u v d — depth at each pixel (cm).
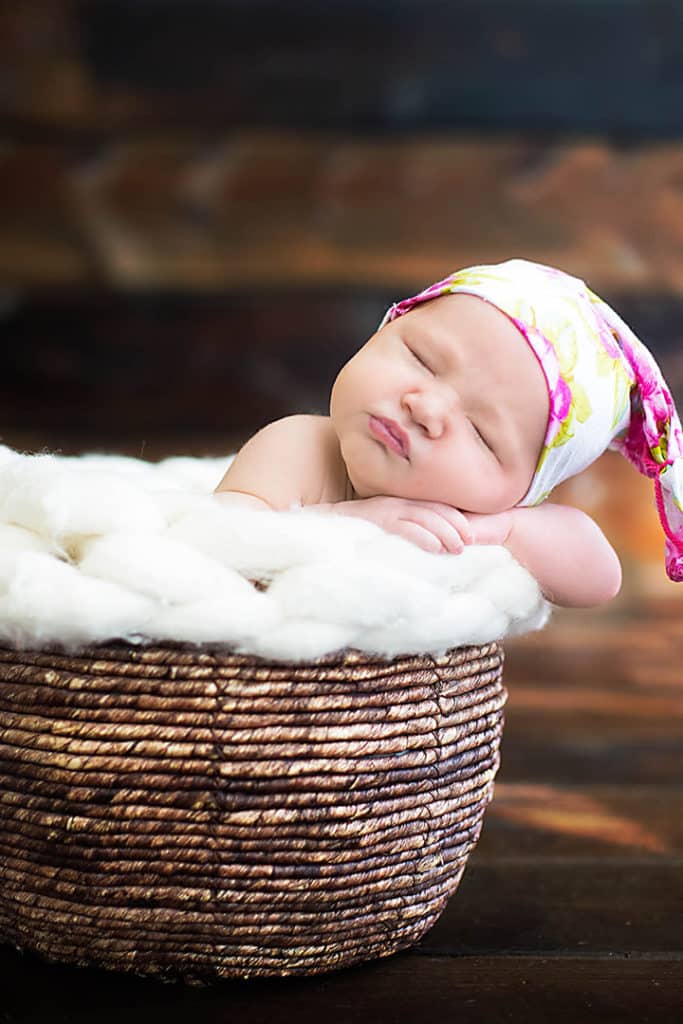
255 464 146
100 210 484
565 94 484
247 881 120
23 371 485
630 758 236
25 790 121
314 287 489
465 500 139
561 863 176
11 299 483
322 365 493
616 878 170
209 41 479
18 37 473
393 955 140
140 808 118
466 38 482
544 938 147
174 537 120
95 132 481
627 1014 127
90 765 118
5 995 125
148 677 117
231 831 119
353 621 118
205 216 487
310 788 120
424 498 139
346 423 141
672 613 382
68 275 484
